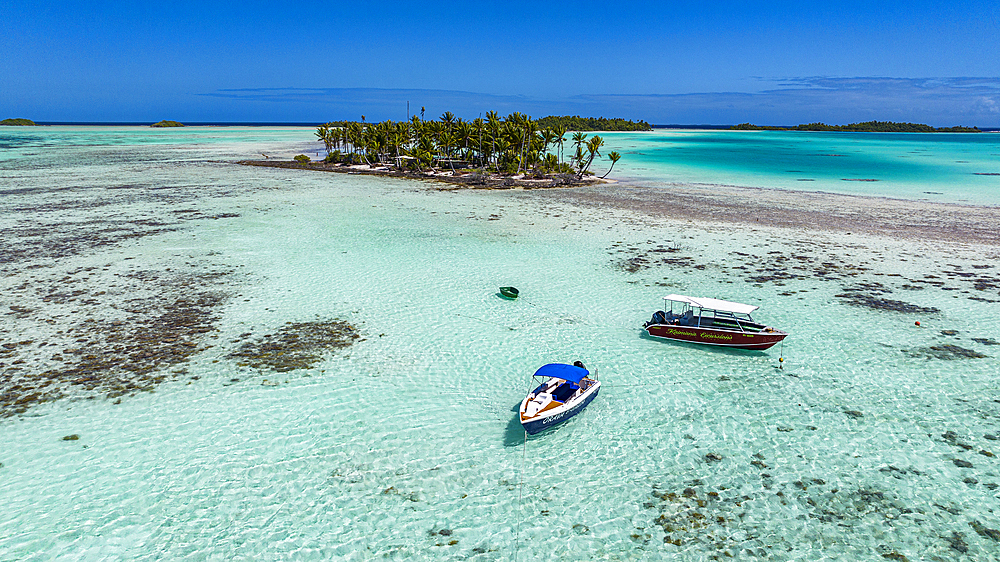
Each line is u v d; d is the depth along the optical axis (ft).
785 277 115.55
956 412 66.54
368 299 101.40
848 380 74.33
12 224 156.76
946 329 89.20
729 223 170.30
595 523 50.21
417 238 146.72
